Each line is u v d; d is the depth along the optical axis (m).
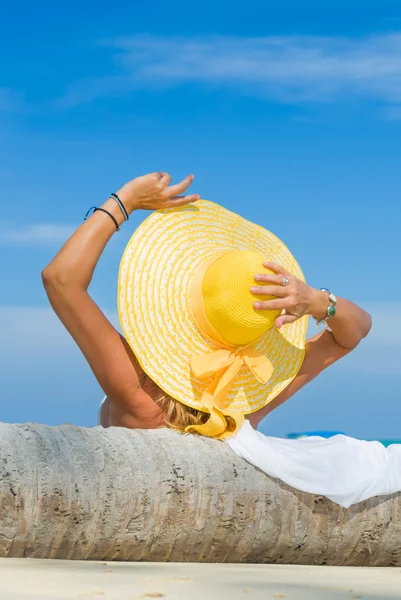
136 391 4.05
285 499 3.71
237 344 4.06
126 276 4.07
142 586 2.42
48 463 3.19
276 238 4.71
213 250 4.34
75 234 3.91
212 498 3.53
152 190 4.12
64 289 3.84
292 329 4.54
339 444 3.97
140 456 3.45
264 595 2.38
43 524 3.13
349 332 4.44
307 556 3.83
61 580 2.45
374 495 3.84
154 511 3.39
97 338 3.93
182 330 4.11
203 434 3.88
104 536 3.30
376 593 2.58
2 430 3.25
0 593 2.21
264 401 4.30
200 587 2.46
